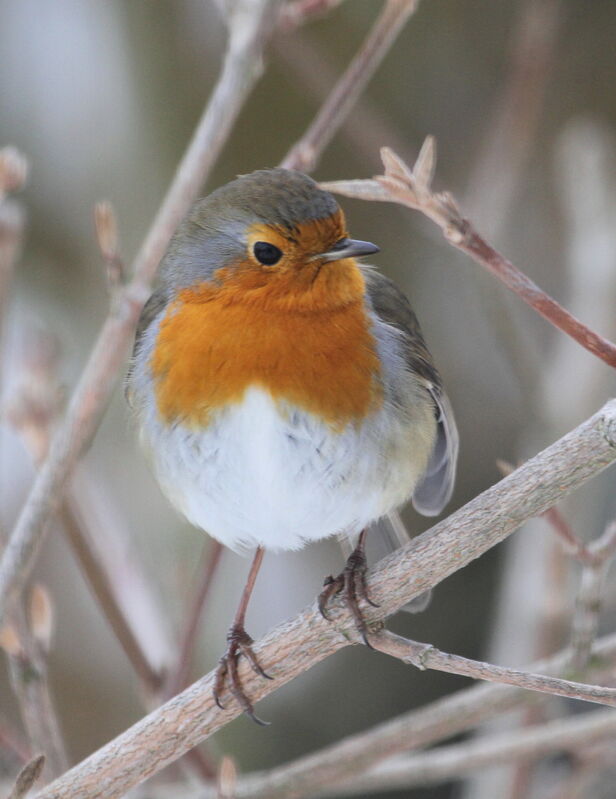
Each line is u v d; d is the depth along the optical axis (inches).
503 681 231.1
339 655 525.0
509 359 452.8
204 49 538.9
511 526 245.9
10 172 327.6
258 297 287.7
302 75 478.6
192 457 298.7
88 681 523.2
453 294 554.6
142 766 263.9
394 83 554.3
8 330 523.8
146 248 310.0
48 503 300.8
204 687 268.1
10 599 294.5
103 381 305.9
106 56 548.1
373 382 297.0
